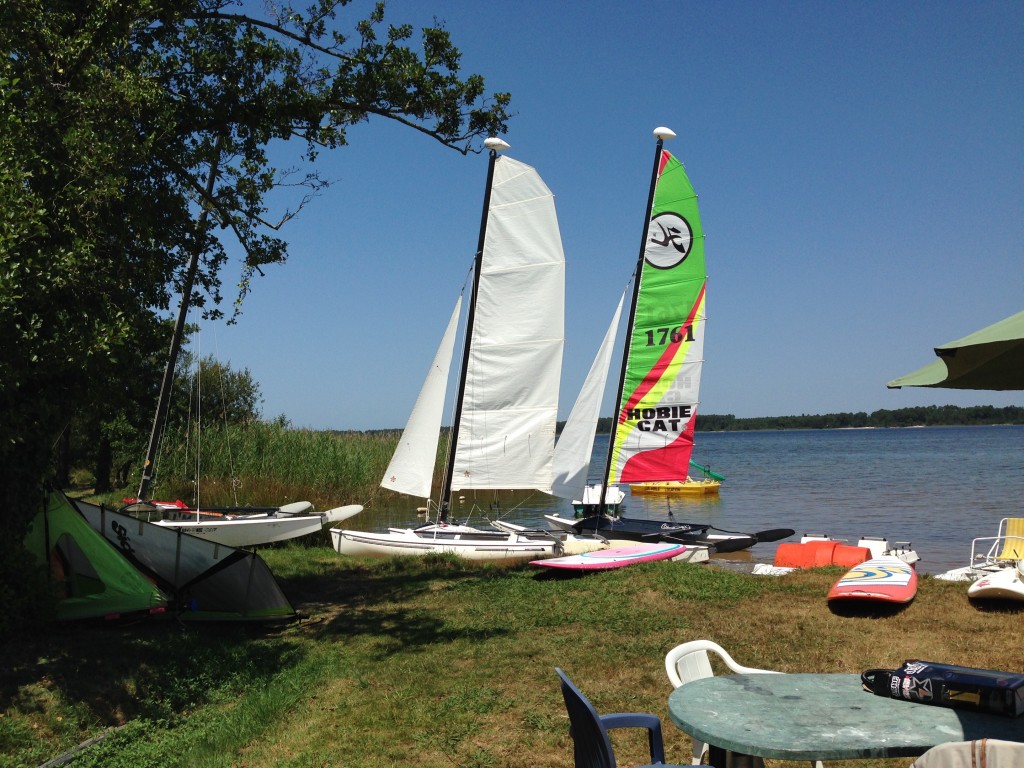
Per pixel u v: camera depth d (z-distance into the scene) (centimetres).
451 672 859
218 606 1100
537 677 825
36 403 916
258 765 648
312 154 1310
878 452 9350
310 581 1471
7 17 915
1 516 912
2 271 752
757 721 386
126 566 1008
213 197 1270
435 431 2023
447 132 1333
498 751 643
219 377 3994
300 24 1251
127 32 1058
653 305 2077
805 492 4125
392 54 1283
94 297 940
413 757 639
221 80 1229
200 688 843
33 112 906
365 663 906
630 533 2002
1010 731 368
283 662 934
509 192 1941
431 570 1573
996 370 462
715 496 4022
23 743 675
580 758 428
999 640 880
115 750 686
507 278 1955
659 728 450
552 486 2086
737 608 1088
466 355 1980
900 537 2453
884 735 365
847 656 849
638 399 2091
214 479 2609
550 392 1958
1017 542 1427
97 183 909
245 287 1284
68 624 964
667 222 2055
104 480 3506
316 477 2820
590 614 1088
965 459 7288
